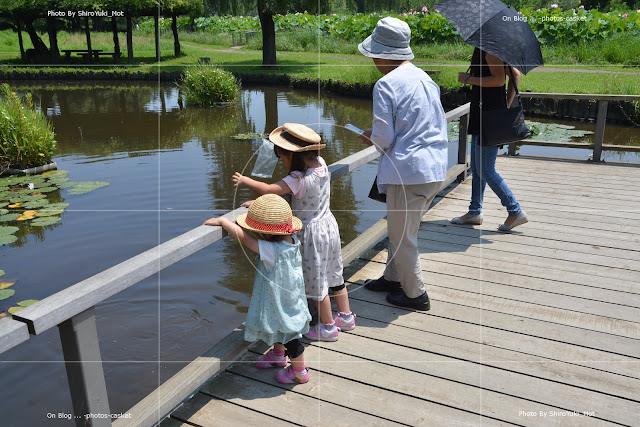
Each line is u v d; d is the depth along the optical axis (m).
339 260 2.80
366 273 3.66
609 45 18.55
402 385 2.48
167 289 4.35
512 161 6.84
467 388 2.46
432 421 2.25
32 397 3.12
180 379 2.31
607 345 2.77
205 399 2.40
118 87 21.95
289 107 16.08
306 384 2.49
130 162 9.11
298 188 2.49
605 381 2.49
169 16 28.56
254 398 2.40
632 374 2.54
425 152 2.72
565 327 2.94
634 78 14.18
